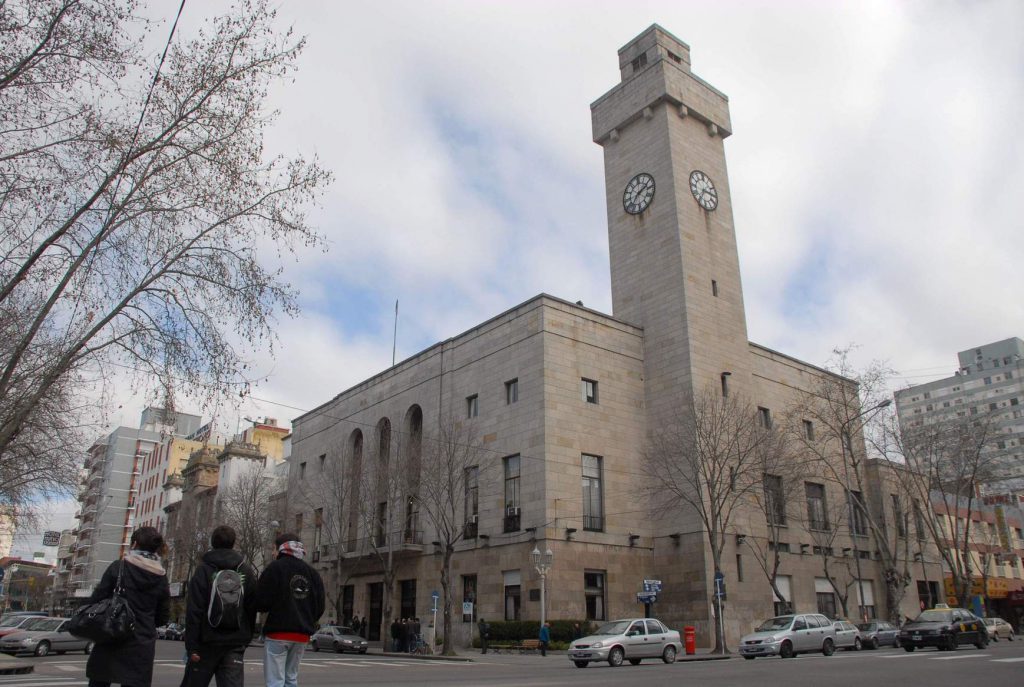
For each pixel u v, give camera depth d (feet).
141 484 354.13
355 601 162.30
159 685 53.88
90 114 54.60
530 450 127.65
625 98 166.09
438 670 75.00
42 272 55.88
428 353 159.94
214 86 58.65
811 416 165.17
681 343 140.97
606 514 129.70
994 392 417.90
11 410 66.28
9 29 49.62
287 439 265.95
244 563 23.81
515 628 117.29
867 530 171.42
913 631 92.68
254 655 103.65
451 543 121.90
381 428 171.32
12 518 125.90
